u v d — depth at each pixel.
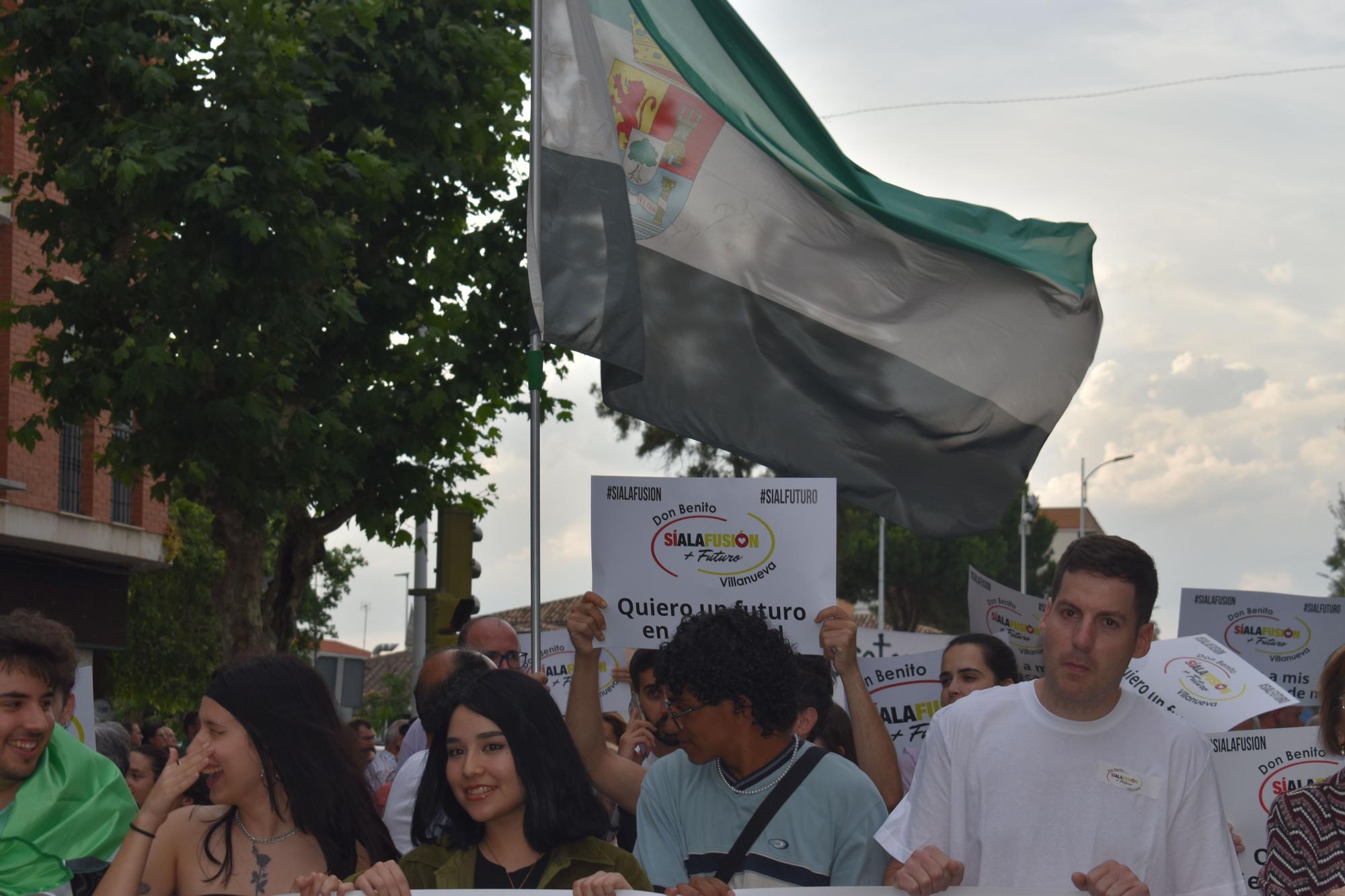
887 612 66.69
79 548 25.47
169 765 4.46
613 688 9.20
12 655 4.52
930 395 8.17
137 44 14.88
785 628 6.11
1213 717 6.05
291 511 17.70
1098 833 4.14
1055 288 8.15
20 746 4.52
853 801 4.61
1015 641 8.64
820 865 4.54
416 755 6.37
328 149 17.38
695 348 8.10
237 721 4.57
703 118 8.19
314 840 4.61
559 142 7.75
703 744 4.58
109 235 15.21
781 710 4.55
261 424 15.06
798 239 8.20
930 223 8.20
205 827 4.64
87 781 4.72
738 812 4.62
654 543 6.22
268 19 14.91
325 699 4.75
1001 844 4.19
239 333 14.89
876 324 8.21
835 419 8.18
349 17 16.89
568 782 4.43
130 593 33.19
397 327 18.08
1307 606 8.22
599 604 6.14
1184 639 6.38
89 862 4.63
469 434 18.59
